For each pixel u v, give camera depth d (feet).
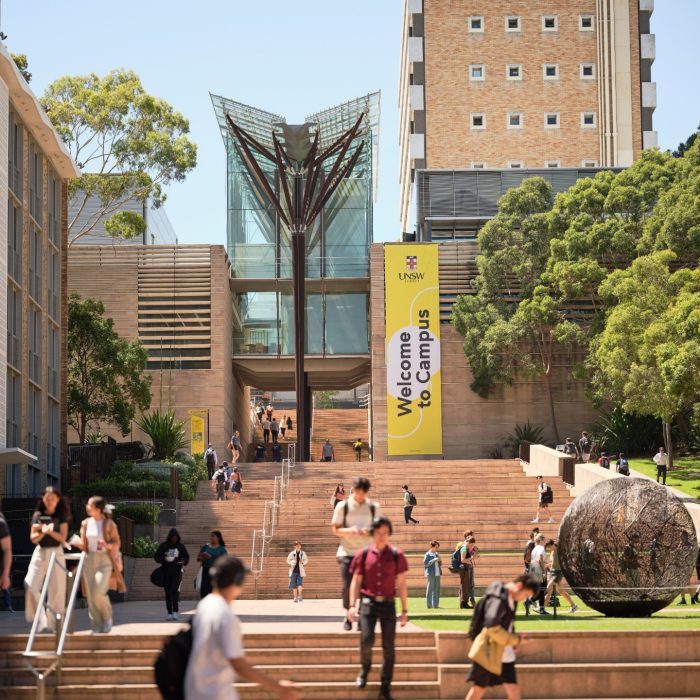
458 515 126.82
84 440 164.55
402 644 49.73
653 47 262.26
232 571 29.37
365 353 191.01
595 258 173.88
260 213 193.47
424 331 181.57
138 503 120.67
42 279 129.59
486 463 155.02
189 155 179.32
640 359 138.00
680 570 62.03
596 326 167.73
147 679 47.60
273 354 192.34
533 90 261.44
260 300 194.70
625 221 171.42
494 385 180.45
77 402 157.38
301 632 50.06
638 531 61.93
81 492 129.90
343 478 152.05
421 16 268.00
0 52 105.60
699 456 158.51
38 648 49.03
